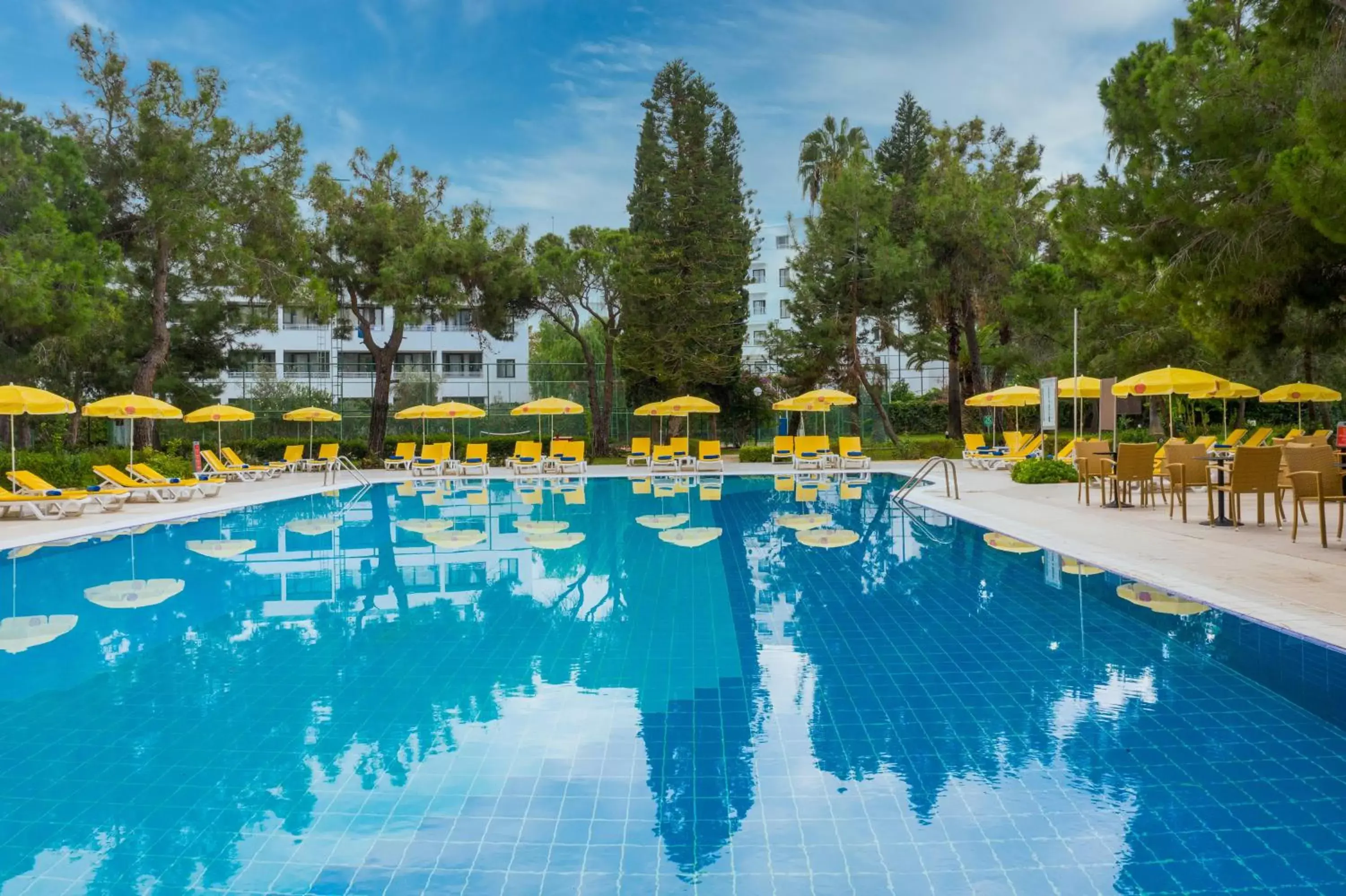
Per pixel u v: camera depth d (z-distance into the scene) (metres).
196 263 20.62
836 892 2.77
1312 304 12.28
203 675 5.29
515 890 2.82
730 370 29.72
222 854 3.10
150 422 21.75
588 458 28.62
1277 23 9.56
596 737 4.18
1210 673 4.92
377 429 26.67
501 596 7.54
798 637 5.97
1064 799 3.40
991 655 5.40
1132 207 12.26
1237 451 9.79
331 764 3.89
